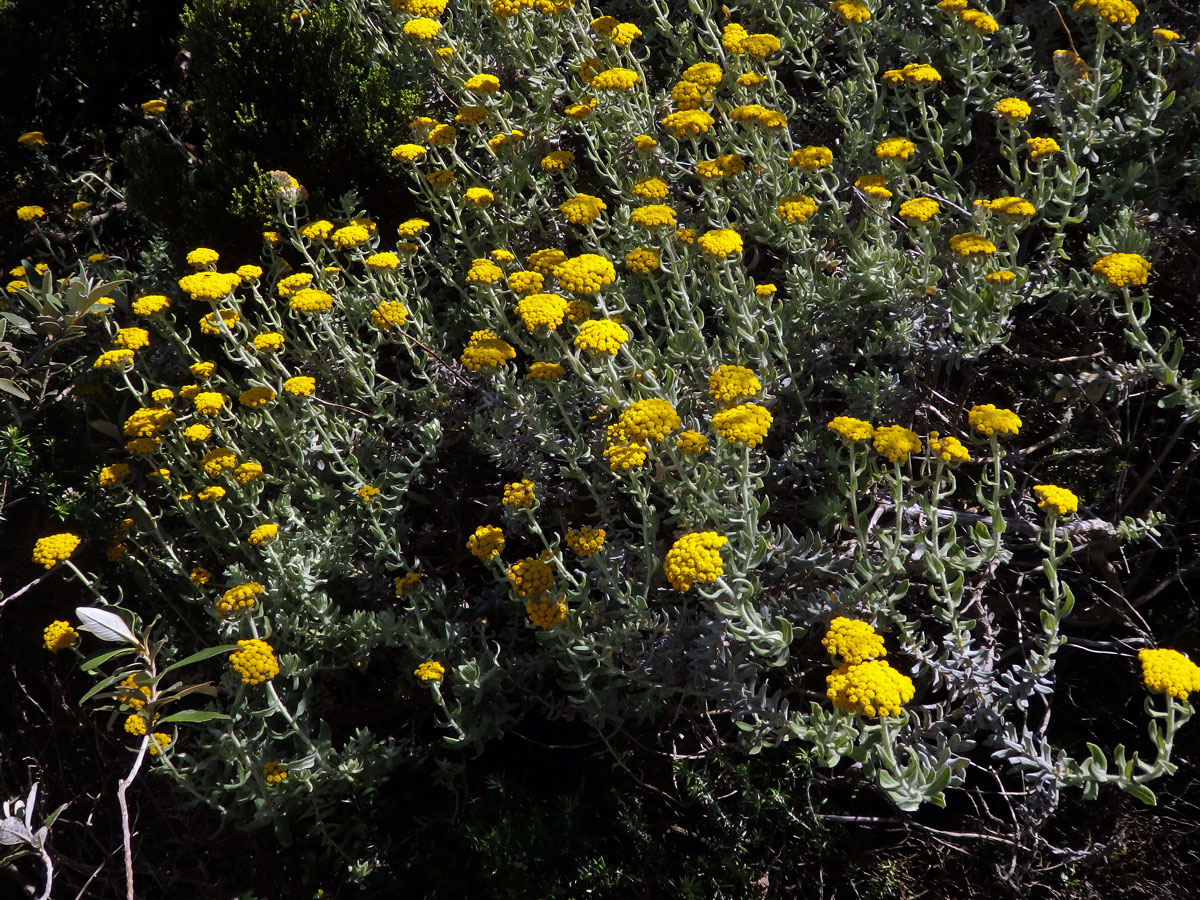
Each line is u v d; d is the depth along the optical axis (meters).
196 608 1.32
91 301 1.15
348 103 1.45
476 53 1.46
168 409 1.27
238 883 1.25
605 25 1.36
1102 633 1.20
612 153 1.38
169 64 1.94
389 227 1.49
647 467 1.13
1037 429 1.25
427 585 1.25
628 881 1.15
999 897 1.12
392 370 1.43
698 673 1.11
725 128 1.30
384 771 1.20
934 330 1.23
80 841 1.25
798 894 1.13
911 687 0.95
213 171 1.44
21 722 1.31
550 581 1.09
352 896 1.20
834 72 1.44
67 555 1.18
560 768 1.23
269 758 1.17
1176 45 1.28
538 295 1.12
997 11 1.38
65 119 1.89
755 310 1.22
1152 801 0.96
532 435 1.24
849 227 1.33
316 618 1.23
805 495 1.23
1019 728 1.17
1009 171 1.36
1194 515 1.21
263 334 1.28
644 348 1.18
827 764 1.04
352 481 1.32
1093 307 1.23
